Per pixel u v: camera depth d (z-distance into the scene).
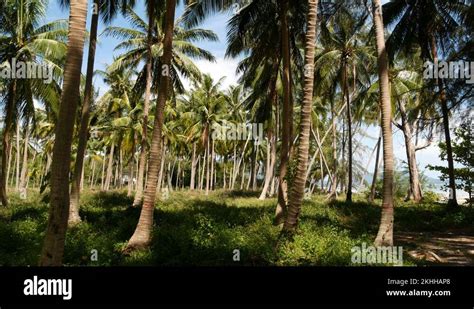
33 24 19.11
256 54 18.30
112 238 11.34
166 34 11.55
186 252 9.62
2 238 10.53
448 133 19.80
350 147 24.78
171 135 34.84
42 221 13.14
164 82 11.38
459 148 23.03
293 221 11.19
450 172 19.89
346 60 24.66
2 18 18.44
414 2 18.20
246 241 10.29
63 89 6.28
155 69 22.52
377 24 11.73
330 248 9.41
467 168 23.58
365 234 12.12
